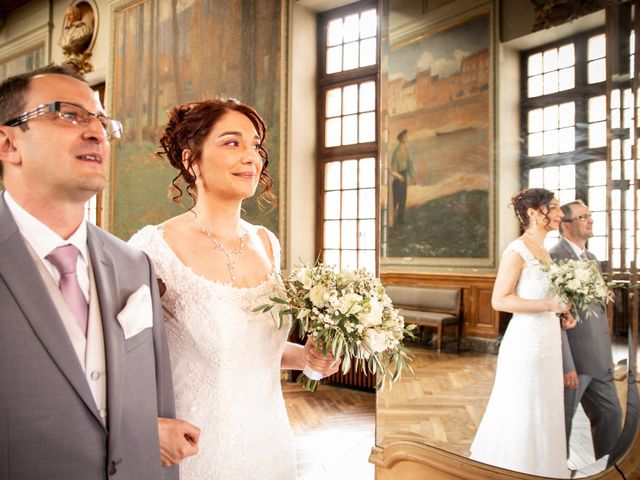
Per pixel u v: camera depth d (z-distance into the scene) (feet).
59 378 3.34
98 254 4.01
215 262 5.19
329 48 22.27
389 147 8.80
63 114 3.55
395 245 8.72
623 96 6.49
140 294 4.00
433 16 8.21
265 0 21.62
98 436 3.46
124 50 26.61
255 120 5.60
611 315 6.60
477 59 7.76
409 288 8.50
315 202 22.36
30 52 31.53
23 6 31.83
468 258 7.88
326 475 11.46
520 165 7.37
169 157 5.66
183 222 5.41
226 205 5.41
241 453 4.88
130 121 26.11
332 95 22.16
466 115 7.89
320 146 22.35
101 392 3.65
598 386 6.72
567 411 6.96
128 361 3.87
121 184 26.30
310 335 5.41
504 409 7.46
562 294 6.99
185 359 4.97
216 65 23.04
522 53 7.33
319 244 22.30
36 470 3.20
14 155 3.59
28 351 3.27
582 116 6.82
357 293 5.44
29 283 3.42
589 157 6.77
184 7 24.18
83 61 28.68
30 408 3.21
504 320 7.50
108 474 3.47
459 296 7.95
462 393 7.87
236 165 5.20
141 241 5.16
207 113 5.28
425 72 8.34
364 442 13.61
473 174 7.83
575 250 6.90
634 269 6.42
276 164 21.36
